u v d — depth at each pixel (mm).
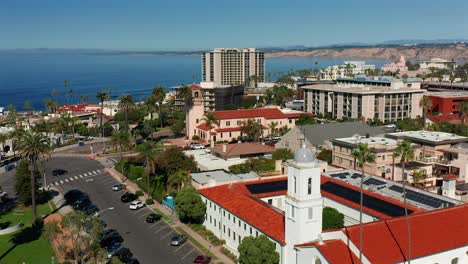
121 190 123500
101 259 72875
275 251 68062
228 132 184000
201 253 80750
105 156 168375
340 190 88375
